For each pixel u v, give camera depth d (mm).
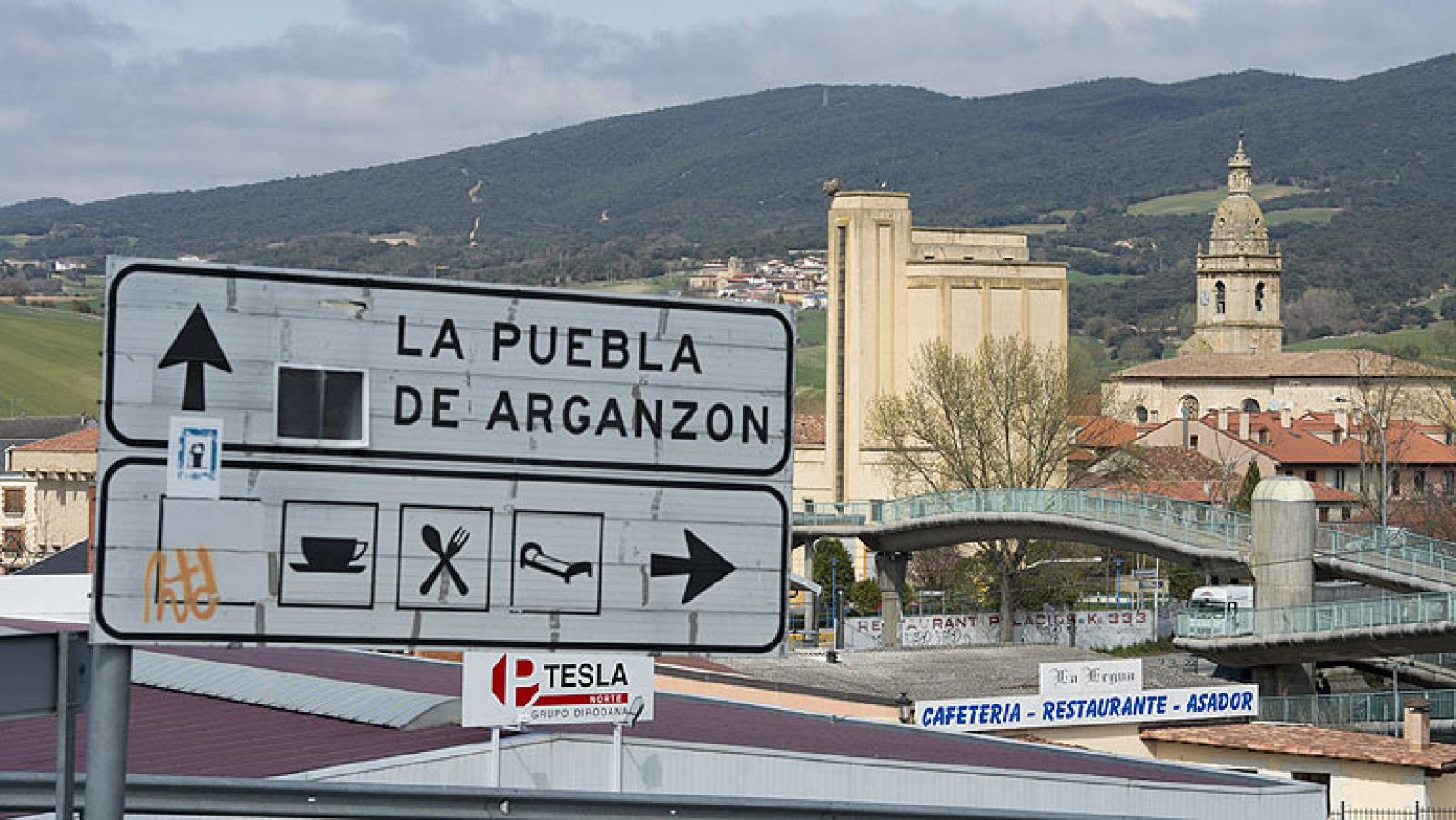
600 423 13203
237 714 33031
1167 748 69125
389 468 12797
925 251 157000
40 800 14719
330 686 34031
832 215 156625
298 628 12586
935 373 132375
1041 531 108125
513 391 13070
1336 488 194625
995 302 156000
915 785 32188
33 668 12797
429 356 12891
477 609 12953
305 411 12625
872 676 72250
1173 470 175375
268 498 12547
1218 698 71312
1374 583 88750
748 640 13461
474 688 28172
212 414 12453
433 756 28203
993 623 121812
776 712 39750
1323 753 62875
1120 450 136750
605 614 13227
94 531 12242
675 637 13328
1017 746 37562
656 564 13312
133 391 12305
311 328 12641
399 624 12797
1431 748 62562
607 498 13227
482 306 13000
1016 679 72938
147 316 12344
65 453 152625
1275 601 91000
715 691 65312
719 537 13430
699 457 13383
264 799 14172
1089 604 135125
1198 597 125875
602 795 14703
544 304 13102
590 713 28734
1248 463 191750
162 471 12344
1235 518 95312
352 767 27688
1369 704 76500
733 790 30812
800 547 127562
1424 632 78000
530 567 13086
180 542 12367
